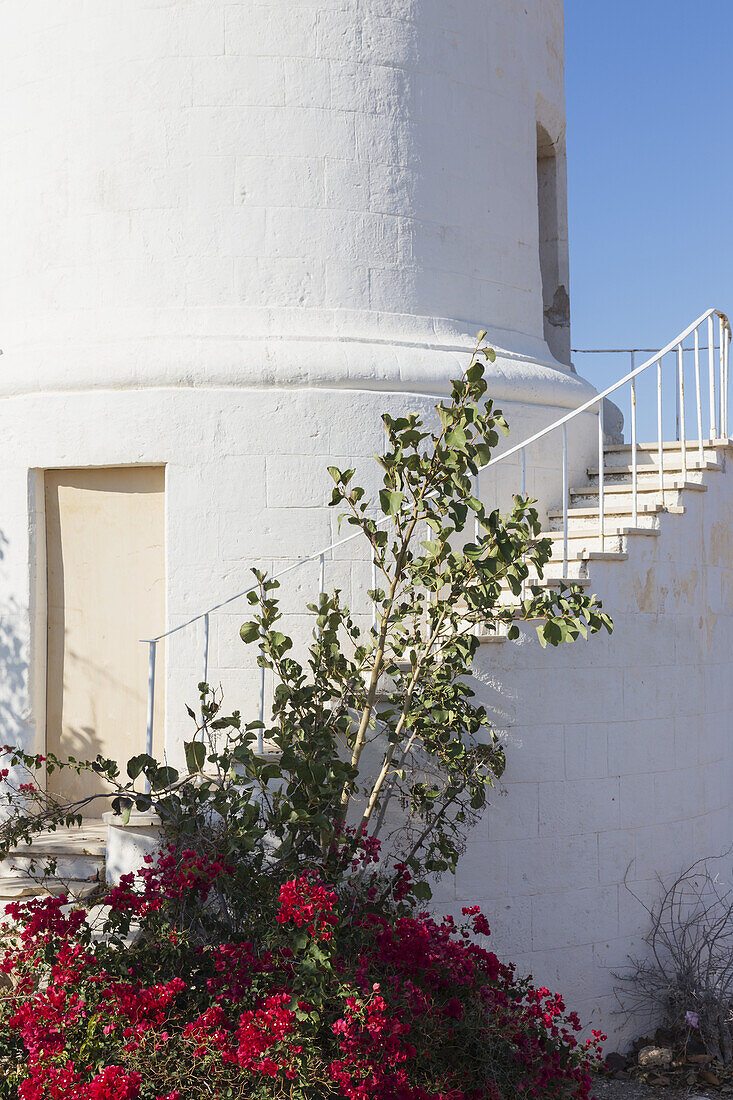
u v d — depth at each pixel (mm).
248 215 6898
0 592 6895
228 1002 4211
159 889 4812
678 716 6926
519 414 7387
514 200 7914
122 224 6961
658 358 6770
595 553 6398
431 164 7332
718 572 7355
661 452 6875
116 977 4254
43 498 6941
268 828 5004
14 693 6797
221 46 6922
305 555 6641
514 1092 4457
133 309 6906
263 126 6934
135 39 7004
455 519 4996
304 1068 3904
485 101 7699
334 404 6711
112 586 6832
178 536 6602
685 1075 6129
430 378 6930
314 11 7023
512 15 7992
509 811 6230
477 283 7570
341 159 7027
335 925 4344
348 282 7000
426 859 5703
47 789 6809
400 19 7246
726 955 6953
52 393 6848
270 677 6551
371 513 6727
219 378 6637
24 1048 4273
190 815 5027
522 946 6230
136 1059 3908
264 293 6879
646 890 6680
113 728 6805
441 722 5375
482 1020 4496
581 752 6449
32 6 7309
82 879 5914
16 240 7328
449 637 5461
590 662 6496
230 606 6578
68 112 7129
